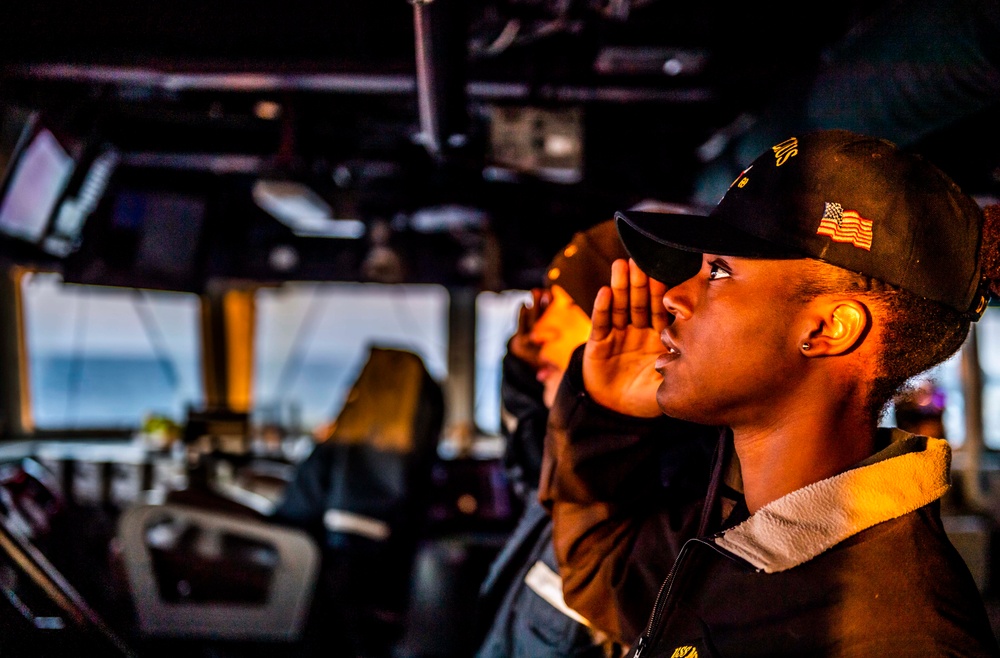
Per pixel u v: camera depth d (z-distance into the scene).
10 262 3.35
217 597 2.59
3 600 1.34
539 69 2.92
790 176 0.73
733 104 3.17
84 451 4.70
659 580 1.01
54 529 2.21
